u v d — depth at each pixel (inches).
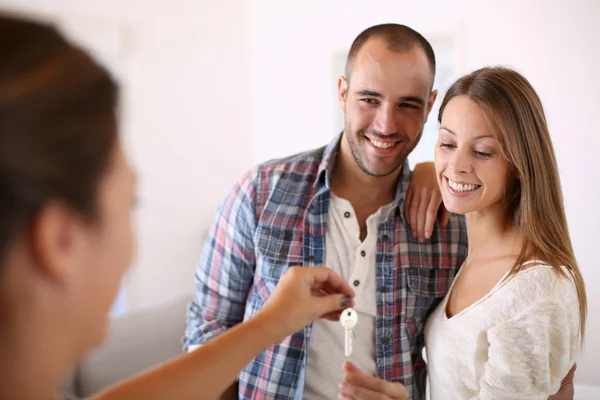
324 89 147.4
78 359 17.4
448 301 51.6
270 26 155.5
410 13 132.6
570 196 116.6
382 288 53.3
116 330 91.0
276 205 55.5
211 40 153.4
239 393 54.6
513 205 47.0
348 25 142.2
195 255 154.4
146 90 143.3
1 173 13.4
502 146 44.3
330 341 52.6
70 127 14.7
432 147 130.1
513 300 43.6
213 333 55.6
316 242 54.4
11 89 13.8
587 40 112.1
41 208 14.2
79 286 15.9
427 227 53.8
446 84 129.0
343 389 36.9
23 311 14.8
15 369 15.1
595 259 114.8
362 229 55.3
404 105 51.9
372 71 51.0
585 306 46.5
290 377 52.1
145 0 141.9
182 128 150.3
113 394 25.2
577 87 114.0
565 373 44.0
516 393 42.6
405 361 53.1
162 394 25.8
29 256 14.5
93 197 15.6
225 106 157.5
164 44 145.7
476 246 49.9
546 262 44.0
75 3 130.8
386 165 52.9
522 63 119.2
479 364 45.7
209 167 155.9
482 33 123.2
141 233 144.3
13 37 14.9
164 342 95.1
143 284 144.6
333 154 55.6
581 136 114.7
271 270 54.2
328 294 38.6
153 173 146.0
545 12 115.6
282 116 156.0
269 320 31.6
